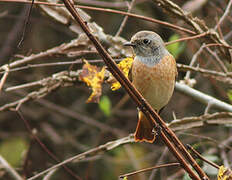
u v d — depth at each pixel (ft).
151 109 19.02
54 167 26.58
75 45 28.84
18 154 42.19
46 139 43.32
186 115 42.24
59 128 45.80
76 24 31.35
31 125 45.11
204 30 27.84
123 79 18.83
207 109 29.01
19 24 44.83
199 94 29.81
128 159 41.52
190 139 36.94
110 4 40.37
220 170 19.57
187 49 39.17
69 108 45.55
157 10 42.52
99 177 40.88
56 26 44.93
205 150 32.12
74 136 44.06
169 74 26.71
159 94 27.04
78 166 41.19
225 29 34.81
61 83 27.89
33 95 28.35
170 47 31.60
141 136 26.81
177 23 35.65
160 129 19.13
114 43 30.25
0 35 47.60
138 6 43.29
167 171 39.24
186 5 37.32
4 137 43.50
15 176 31.81
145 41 26.99
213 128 40.73
